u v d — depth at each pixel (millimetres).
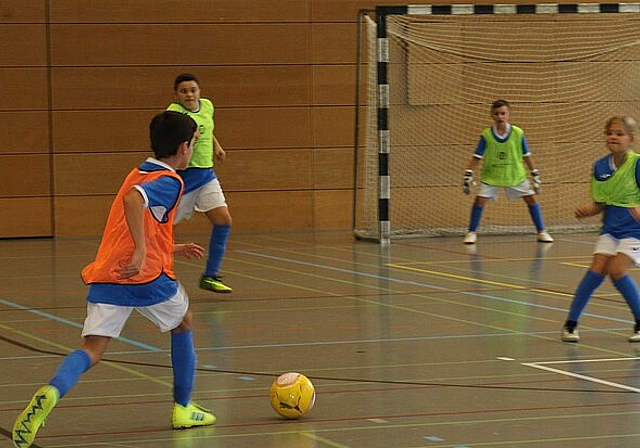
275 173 22859
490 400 8102
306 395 7570
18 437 6496
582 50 24000
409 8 19984
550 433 7102
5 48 21609
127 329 11461
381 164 19984
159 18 22234
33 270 16609
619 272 10484
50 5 21766
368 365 9492
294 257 17891
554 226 22703
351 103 23156
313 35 22906
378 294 13742
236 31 22562
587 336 10867
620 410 7754
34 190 21875
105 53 22062
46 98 21844
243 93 22641
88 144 22078
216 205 13539
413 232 21906
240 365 9547
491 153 19953
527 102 23828
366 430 7242
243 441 6996
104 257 7090
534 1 23766
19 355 10102
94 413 7789
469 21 23438
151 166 7145
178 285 7273
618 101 24234
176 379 7367
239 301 13320
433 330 11211
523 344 10445
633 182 10469
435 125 23344
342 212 23250
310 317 12109
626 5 20766
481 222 23625
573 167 24078
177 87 13523
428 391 8438
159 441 7012
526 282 14711
